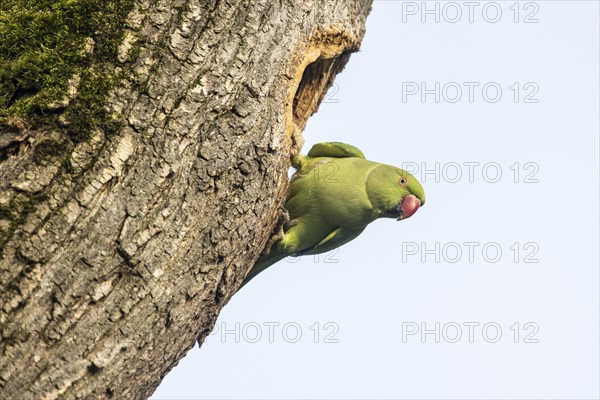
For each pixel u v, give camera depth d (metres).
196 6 8.63
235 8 8.82
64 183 7.92
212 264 8.87
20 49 8.23
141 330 8.27
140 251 8.16
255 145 8.91
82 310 7.89
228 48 8.72
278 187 9.53
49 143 7.99
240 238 9.12
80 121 8.09
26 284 7.68
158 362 8.80
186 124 8.42
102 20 8.35
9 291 7.65
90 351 7.95
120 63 8.30
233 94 8.72
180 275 8.53
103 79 8.23
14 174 7.87
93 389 8.02
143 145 8.22
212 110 8.59
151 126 8.26
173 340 8.84
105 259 7.99
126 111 8.21
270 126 9.05
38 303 7.71
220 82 8.63
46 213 7.81
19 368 7.62
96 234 7.94
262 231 9.66
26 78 8.11
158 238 8.28
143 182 8.18
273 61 9.08
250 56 8.86
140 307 8.23
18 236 7.72
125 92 8.24
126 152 8.14
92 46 8.30
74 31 8.32
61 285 7.79
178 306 8.61
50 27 8.30
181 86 8.44
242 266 9.62
